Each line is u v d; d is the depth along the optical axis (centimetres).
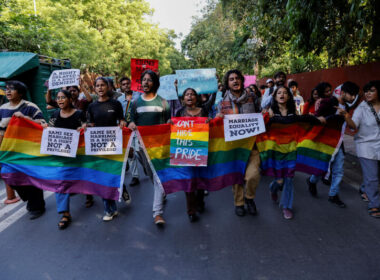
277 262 275
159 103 376
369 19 562
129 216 390
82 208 426
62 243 326
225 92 400
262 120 354
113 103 389
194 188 363
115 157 372
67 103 375
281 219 362
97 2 2347
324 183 482
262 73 2108
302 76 1280
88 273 271
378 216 355
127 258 292
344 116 355
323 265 268
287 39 903
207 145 353
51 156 377
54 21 1433
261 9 810
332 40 727
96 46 1780
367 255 280
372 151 354
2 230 361
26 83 695
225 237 325
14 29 991
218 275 261
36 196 395
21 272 275
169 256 293
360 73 827
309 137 385
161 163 364
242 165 371
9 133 373
